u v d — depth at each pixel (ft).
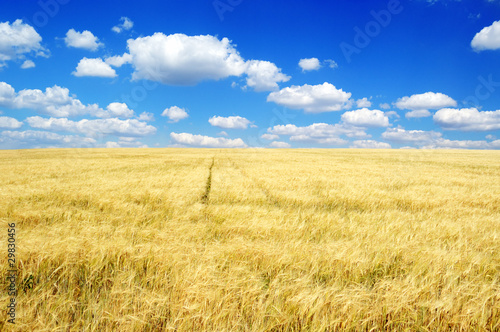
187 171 64.03
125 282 11.37
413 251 14.96
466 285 11.19
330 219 23.12
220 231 19.34
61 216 22.21
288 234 18.54
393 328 9.91
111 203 27.89
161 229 19.33
